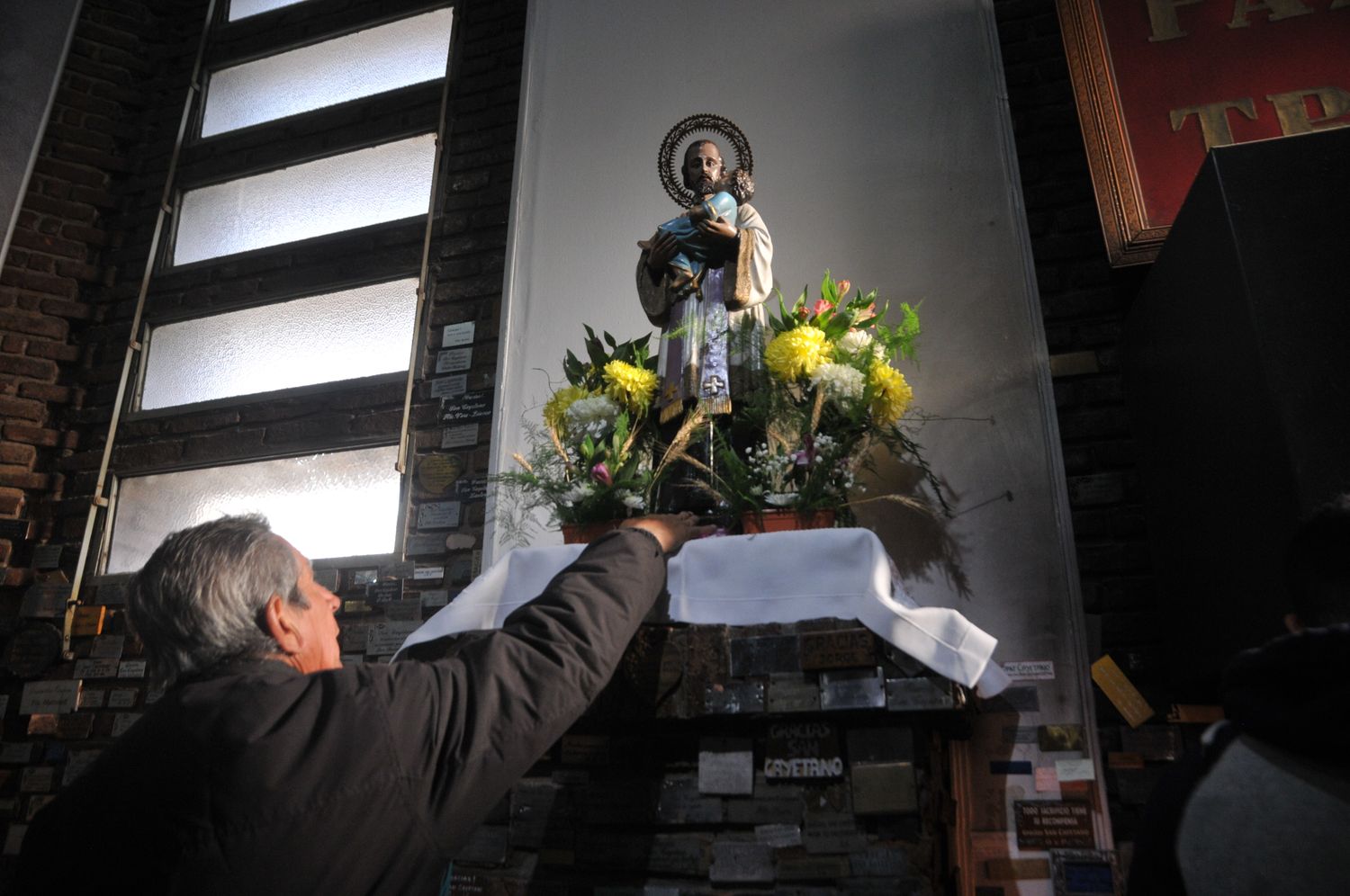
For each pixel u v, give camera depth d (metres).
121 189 4.12
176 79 4.29
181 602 1.05
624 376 2.20
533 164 3.33
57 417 3.71
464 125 3.67
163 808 0.87
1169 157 2.57
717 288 2.26
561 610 1.15
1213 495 1.85
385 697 0.98
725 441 2.09
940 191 2.79
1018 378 2.51
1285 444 1.53
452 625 1.81
